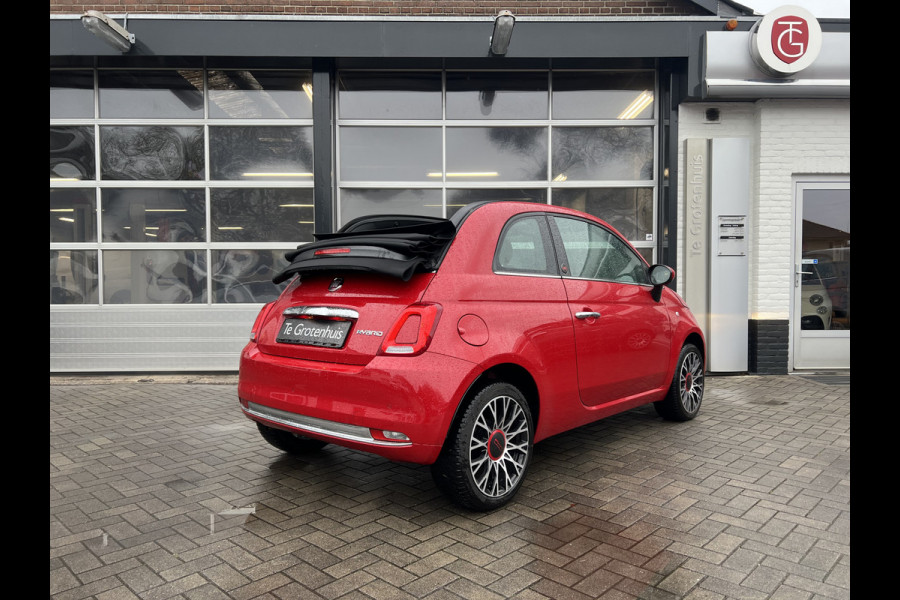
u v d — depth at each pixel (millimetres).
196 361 7426
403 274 3014
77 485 3643
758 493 3455
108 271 7434
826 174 7273
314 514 3193
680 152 7336
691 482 3645
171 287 7473
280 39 6902
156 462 4078
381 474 3840
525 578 2508
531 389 3521
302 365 3203
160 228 7473
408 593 2395
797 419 5172
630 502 3332
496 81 7547
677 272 7324
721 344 7262
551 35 6938
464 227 3381
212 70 7453
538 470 3871
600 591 2404
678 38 6961
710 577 2514
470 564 2629
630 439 4570
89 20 6090
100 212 7414
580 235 4141
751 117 7336
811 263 7398
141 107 7438
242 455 4238
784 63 6762
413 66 7375
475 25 6906
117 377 7234
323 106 7141
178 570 2594
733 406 5688
